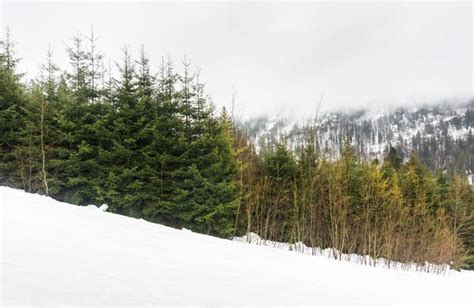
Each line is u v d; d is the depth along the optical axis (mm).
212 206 20375
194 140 21672
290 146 28078
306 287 7312
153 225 12867
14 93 19531
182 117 21734
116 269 5535
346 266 13359
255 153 28547
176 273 6168
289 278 8094
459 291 11047
